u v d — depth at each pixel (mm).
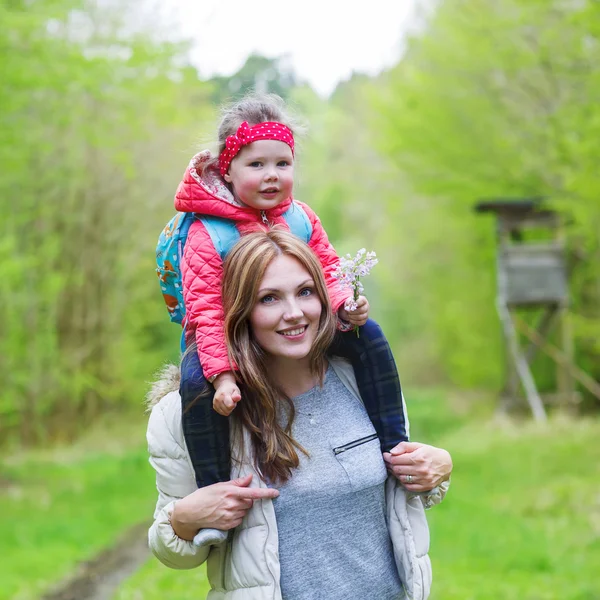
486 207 15789
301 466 2480
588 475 10742
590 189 10453
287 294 2432
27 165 14664
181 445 2537
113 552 8719
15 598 7047
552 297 16203
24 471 14078
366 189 27266
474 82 14859
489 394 22516
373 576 2529
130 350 20812
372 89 17297
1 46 10594
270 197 2619
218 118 2758
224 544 2539
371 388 2615
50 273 16812
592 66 12086
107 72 12023
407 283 26438
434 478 2539
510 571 7020
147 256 20562
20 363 17266
